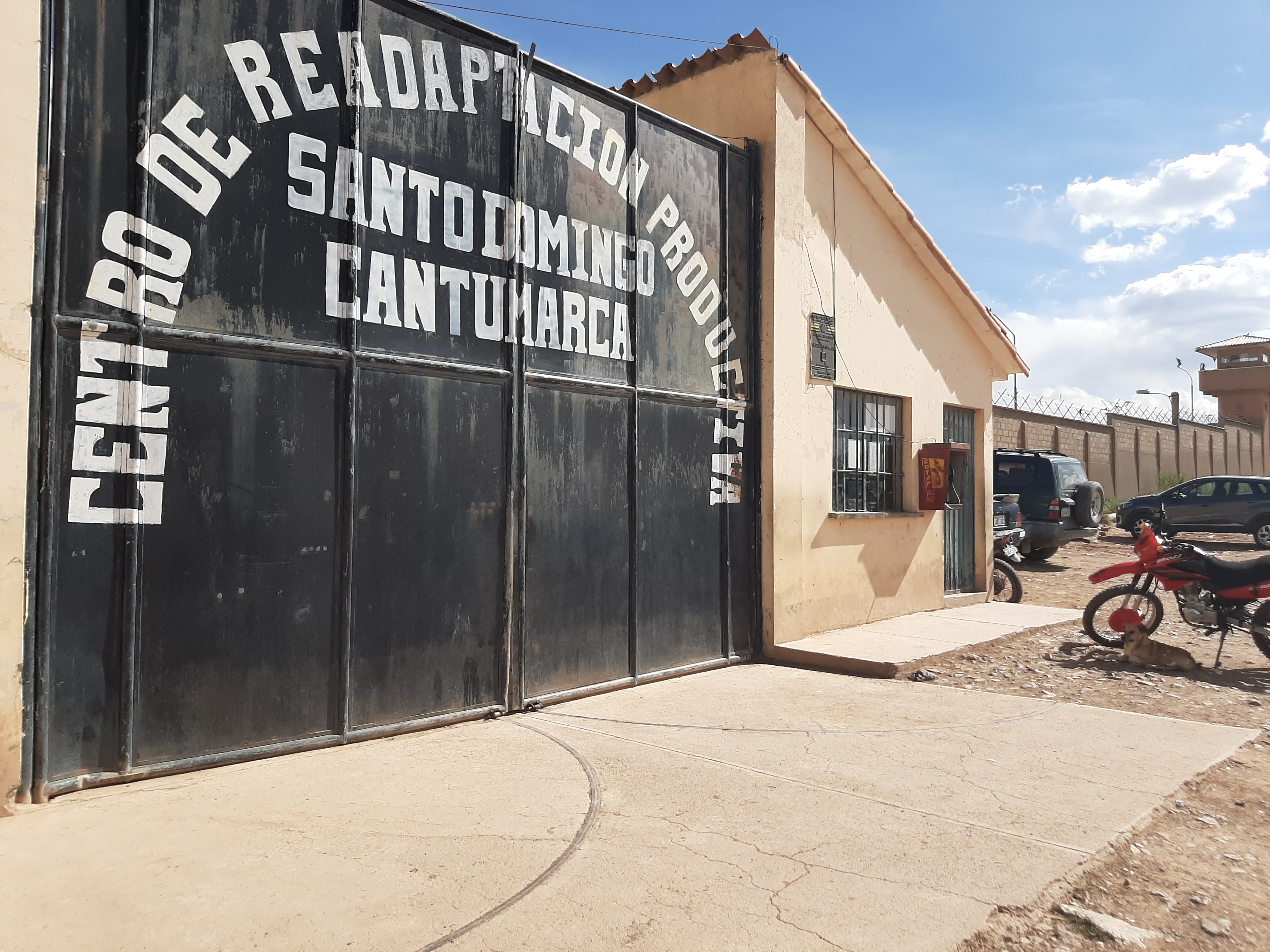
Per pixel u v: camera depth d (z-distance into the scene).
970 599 10.34
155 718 3.89
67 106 3.64
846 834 3.49
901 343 9.18
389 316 4.74
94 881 2.86
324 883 2.90
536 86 5.58
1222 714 5.66
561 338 5.70
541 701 5.46
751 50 7.55
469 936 2.61
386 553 4.72
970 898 2.96
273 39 4.30
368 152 4.66
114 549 3.77
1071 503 15.48
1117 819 3.69
